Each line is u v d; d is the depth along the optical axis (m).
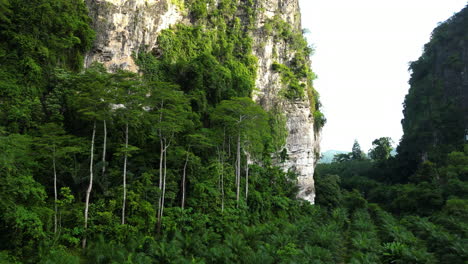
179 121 28.17
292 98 52.34
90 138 27.05
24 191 18.05
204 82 38.53
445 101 85.50
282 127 49.75
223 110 33.88
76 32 30.98
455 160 63.97
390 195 69.62
